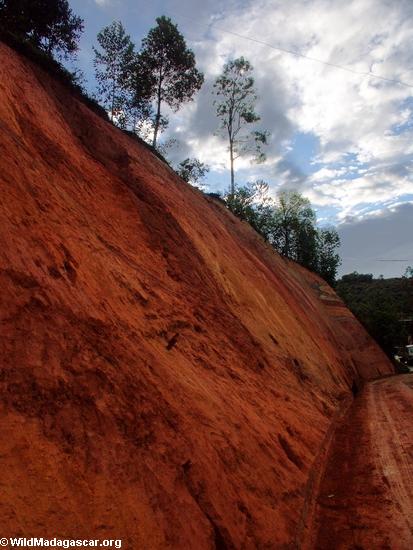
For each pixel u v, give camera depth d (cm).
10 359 404
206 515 459
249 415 791
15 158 784
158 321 829
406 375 3341
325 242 6131
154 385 577
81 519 332
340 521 662
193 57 3078
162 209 1460
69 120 1509
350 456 999
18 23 2245
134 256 1034
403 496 736
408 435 1138
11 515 293
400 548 567
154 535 374
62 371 446
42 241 643
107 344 560
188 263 1321
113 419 454
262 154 4353
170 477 453
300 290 3384
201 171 3494
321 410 1341
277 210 5628
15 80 1227
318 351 2173
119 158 1606
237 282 1711
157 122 3155
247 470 614
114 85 3039
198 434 568
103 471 388
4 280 477
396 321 5253
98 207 1086
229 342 1097
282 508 613
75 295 602
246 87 4216
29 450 346
